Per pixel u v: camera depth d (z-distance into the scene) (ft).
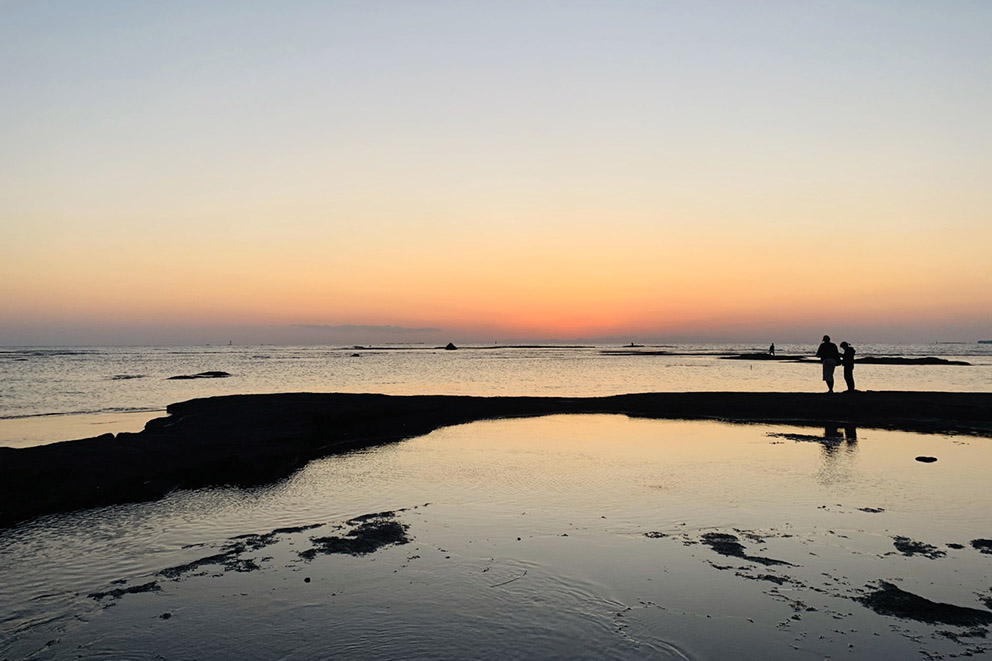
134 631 23.59
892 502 39.83
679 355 417.69
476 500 41.32
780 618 24.12
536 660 21.20
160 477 47.34
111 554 31.94
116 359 356.18
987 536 33.45
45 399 115.85
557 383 154.92
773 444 60.59
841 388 130.41
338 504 40.96
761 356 327.88
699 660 21.11
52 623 24.39
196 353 563.07
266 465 51.49
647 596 26.18
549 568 29.32
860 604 25.29
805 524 35.50
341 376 192.65
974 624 23.48
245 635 23.18
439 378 179.63
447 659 21.31
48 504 39.73
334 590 27.09
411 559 30.63
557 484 45.39
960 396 83.25
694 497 41.37
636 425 74.59
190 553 31.99
